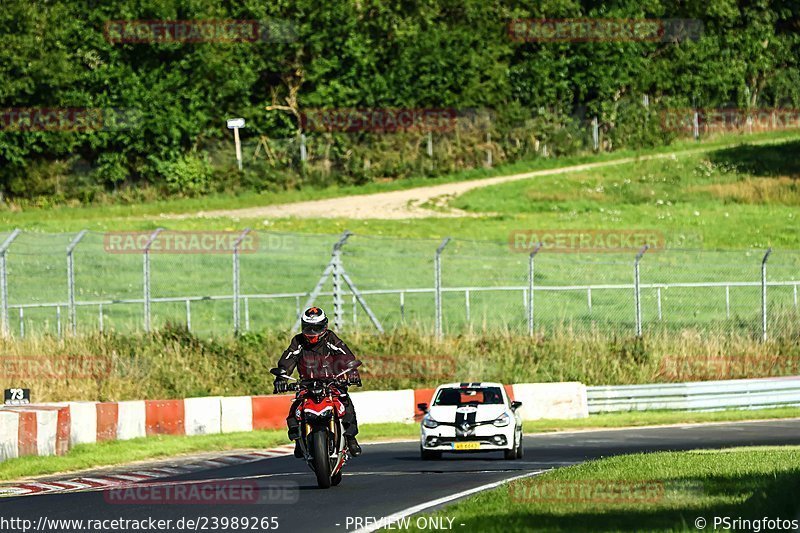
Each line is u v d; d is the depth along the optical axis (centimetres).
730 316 14612
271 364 11231
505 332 12550
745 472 5181
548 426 10281
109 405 8381
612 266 18625
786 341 12988
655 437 9050
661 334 13125
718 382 11781
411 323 13000
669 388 11631
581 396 11106
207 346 11462
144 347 11212
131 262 18212
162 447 8112
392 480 5822
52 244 19350
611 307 15762
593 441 8781
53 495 5322
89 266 17850
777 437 8856
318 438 5188
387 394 10525
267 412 9712
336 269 12750
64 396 9806
